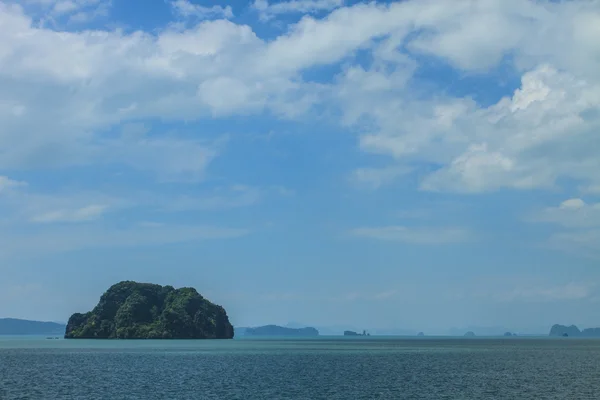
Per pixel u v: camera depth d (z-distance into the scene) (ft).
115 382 291.99
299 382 298.15
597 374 351.05
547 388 274.98
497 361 486.38
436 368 398.42
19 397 237.25
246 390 263.49
